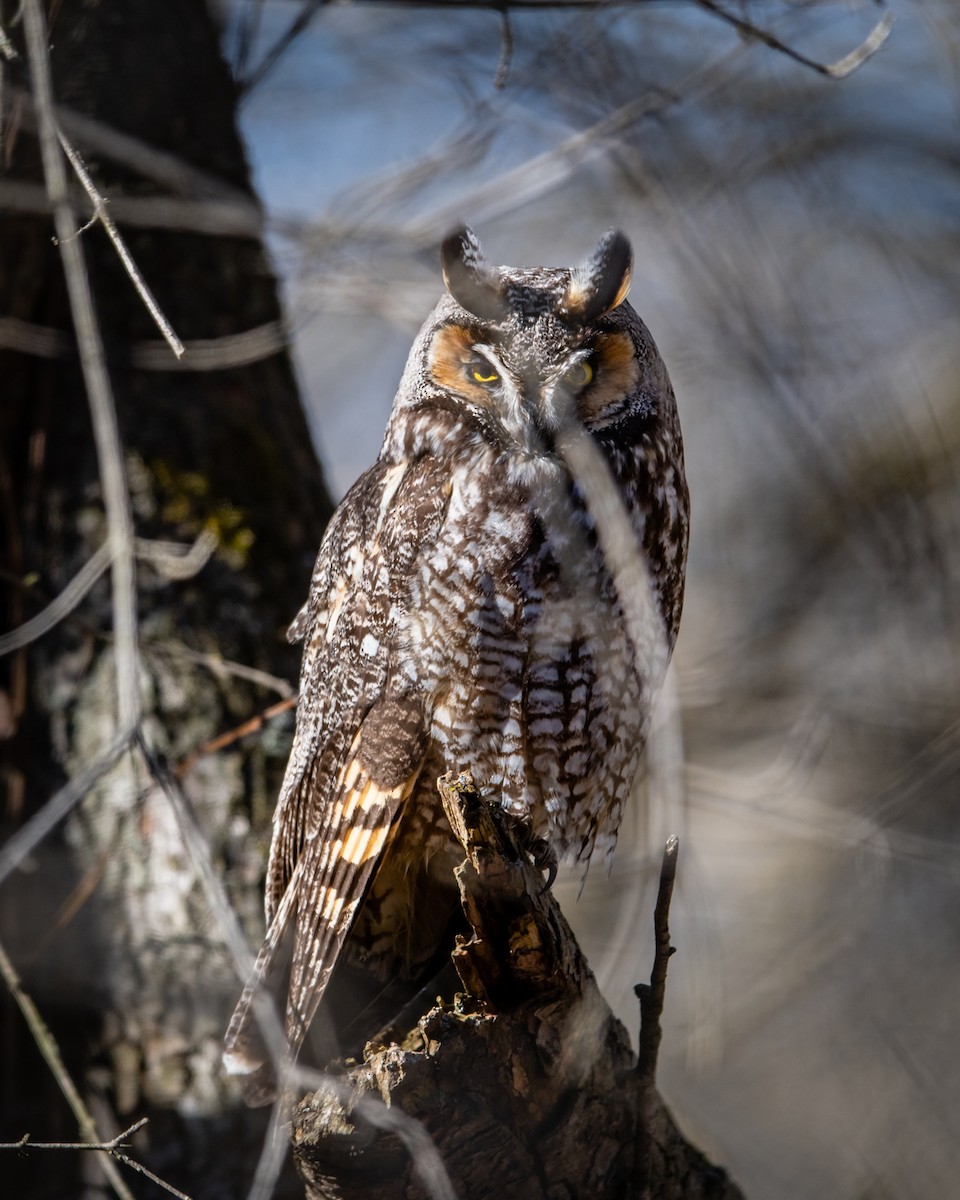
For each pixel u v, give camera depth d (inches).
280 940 306.3
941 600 530.6
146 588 365.7
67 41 381.7
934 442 530.0
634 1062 279.7
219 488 380.5
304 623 336.8
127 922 351.3
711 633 604.1
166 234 392.2
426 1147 225.9
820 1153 460.4
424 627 295.3
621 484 298.7
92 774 232.2
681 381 498.3
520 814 300.2
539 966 244.1
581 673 296.0
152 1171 334.6
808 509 580.7
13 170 367.2
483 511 291.4
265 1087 300.0
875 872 412.5
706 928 327.9
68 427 377.7
